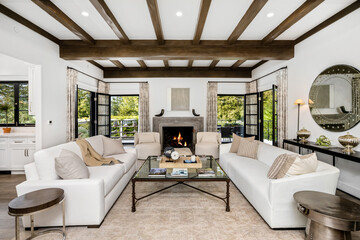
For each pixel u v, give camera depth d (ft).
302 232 6.12
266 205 6.38
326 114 10.36
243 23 9.92
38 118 11.32
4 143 12.24
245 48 13.19
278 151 9.48
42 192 5.39
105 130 20.27
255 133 19.49
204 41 13.02
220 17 9.96
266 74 17.06
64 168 6.60
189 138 20.90
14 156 12.28
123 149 12.19
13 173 12.33
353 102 8.73
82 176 6.82
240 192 9.25
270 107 25.80
